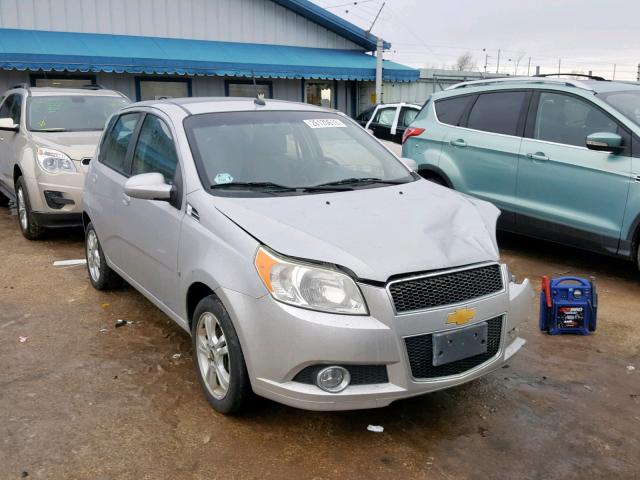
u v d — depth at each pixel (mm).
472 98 7211
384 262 2986
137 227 4332
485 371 3252
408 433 3297
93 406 3562
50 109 8273
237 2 17875
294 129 4406
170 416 3453
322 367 2932
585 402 3637
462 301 3113
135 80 16188
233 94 17672
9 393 3711
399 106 12500
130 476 2920
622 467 3000
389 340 2908
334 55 18891
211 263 3301
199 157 3877
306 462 3033
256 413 3465
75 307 5246
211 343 3463
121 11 16250
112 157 5160
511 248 7266
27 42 14242
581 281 4688
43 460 3033
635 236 5609
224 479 2902
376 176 4336
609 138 5559
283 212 3414
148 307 5254
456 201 3924
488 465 3010
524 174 6426
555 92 6359
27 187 7254
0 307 5238
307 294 2936
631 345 4480
